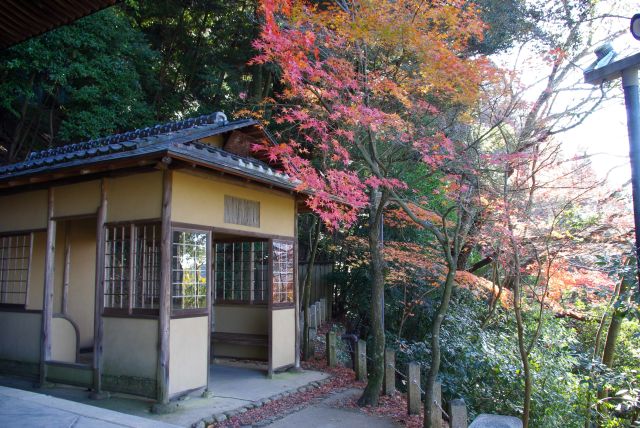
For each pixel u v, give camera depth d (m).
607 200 6.30
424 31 5.51
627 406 6.46
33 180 6.53
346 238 11.06
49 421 3.26
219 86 13.27
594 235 6.27
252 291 8.59
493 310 8.67
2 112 13.23
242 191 7.09
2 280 7.58
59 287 8.47
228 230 6.74
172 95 15.27
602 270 6.01
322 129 6.26
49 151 9.09
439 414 5.14
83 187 6.54
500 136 6.80
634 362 9.02
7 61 10.20
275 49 5.48
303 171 5.71
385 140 6.91
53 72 10.67
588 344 9.93
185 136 6.43
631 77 3.28
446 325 8.59
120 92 12.24
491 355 7.33
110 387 5.88
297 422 5.41
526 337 8.27
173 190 5.82
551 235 5.94
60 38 10.58
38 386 6.56
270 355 7.38
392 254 9.03
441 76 5.50
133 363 5.73
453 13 5.43
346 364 9.29
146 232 5.95
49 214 6.89
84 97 11.16
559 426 7.11
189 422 5.07
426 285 9.90
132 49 12.72
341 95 6.10
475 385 7.45
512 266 6.82
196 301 6.11
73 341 7.24
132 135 8.05
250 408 5.79
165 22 15.20
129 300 5.89
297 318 8.05
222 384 6.89
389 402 6.28
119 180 6.20
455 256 5.46
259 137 8.04
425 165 7.83
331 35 5.93
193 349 5.95
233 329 8.70
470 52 8.30
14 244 7.48
